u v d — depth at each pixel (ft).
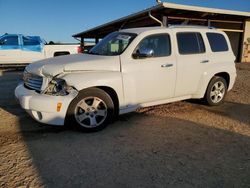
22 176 10.69
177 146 13.84
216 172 11.20
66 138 14.78
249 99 24.89
